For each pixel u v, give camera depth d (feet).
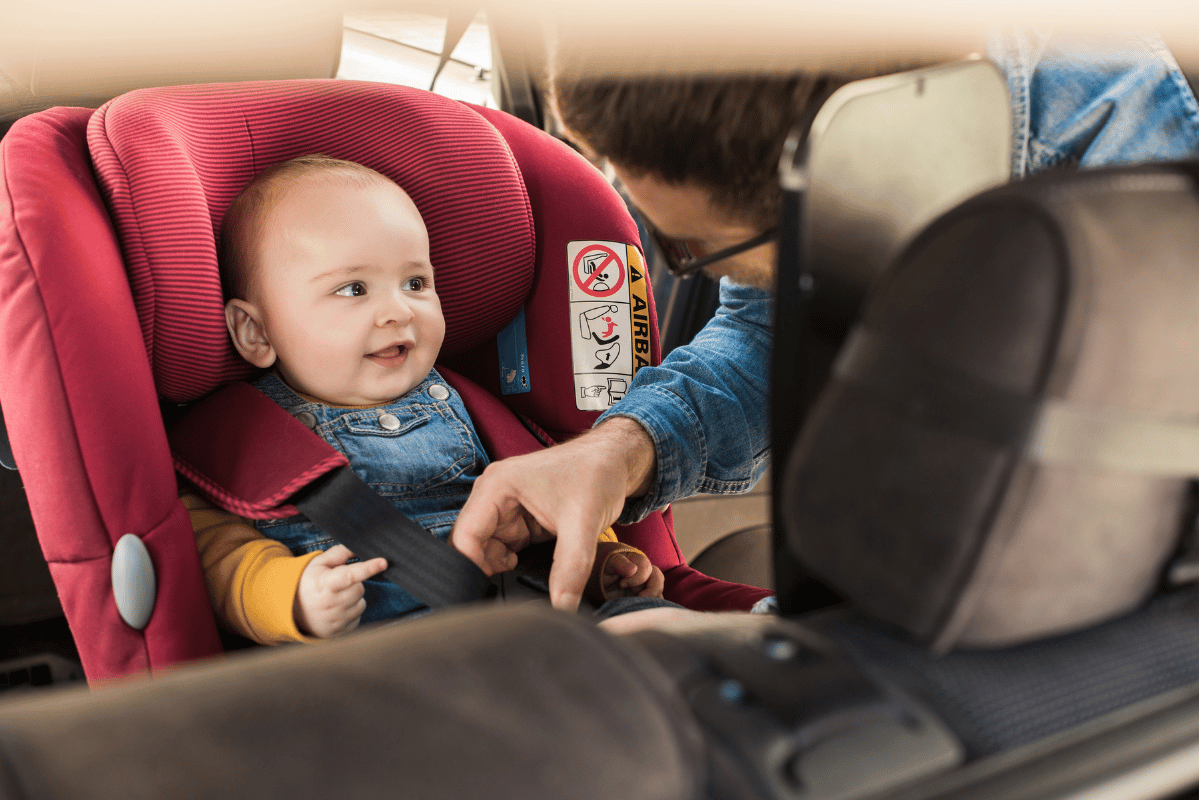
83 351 2.34
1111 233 0.99
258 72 3.06
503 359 3.75
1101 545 1.07
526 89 3.95
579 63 1.73
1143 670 1.16
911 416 1.05
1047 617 1.10
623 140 1.80
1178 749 1.07
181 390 2.99
